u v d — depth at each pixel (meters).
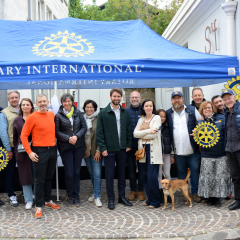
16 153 4.63
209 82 6.61
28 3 10.15
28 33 5.36
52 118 4.45
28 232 3.71
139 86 7.52
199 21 8.56
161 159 4.56
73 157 4.85
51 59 4.36
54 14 14.10
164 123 4.93
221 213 4.21
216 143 4.47
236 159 4.30
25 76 4.33
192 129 4.77
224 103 4.31
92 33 5.42
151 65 4.49
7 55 4.67
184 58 4.57
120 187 4.96
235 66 4.60
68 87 7.73
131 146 4.85
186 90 10.47
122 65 4.42
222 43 6.96
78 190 4.93
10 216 4.39
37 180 4.31
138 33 5.44
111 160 4.72
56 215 4.41
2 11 7.47
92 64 4.38
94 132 4.95
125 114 4.82
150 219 4.14
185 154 4.74
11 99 4.93
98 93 10.15
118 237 3.53
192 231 3.60
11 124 4.86
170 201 4.97
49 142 4.35
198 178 4.88
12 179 5.00
